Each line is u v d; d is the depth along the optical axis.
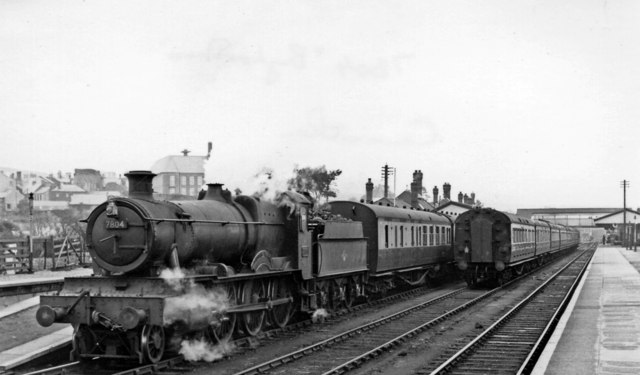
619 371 10.64
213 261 14.52
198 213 13.87
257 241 15.83
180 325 12.88
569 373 10.52
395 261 26.16
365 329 17.31
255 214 15.87
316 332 17.09
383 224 24.91
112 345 12.67
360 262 22.02
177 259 12.93
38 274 25.92
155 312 12.03
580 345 13.03
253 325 15.84
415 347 15.02
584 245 111.19
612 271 37.22
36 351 13.17
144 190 13.11
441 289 31.11
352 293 21.89
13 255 26.27
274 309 16.97
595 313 18.00
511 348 14.82
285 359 13.16
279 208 17.25
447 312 20.30
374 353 13.90
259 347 14.90
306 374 12.19
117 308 12.30
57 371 12.20
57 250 32.06
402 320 19.39
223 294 14.12
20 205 91.31
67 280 13.01
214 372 12.33
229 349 14.24
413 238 28.86
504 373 12.20
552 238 50.47
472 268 31.09
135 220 12.50
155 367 12.33
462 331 17.42
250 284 15.46
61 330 15.56
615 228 124.75
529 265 40.41
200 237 13.66
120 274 12.82
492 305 23.36
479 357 13.77
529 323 18.72
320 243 18.56
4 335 14.84
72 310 12.49
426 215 31.72
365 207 24.27
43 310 12.34
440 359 13.53
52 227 57.56
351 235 21.19
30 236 27.31
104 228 12.73
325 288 19.52
